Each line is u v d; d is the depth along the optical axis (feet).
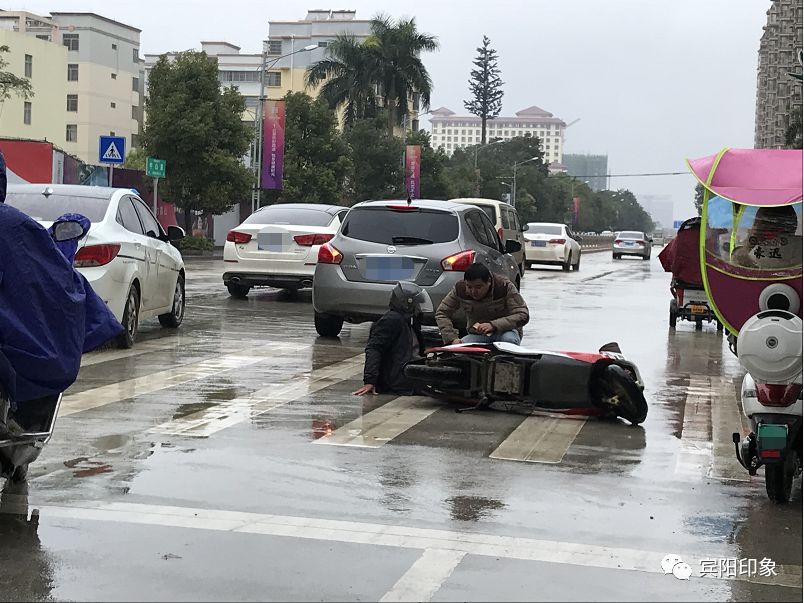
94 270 35.81
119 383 31.14
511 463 22.49
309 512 18.38
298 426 25.61
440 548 16.57
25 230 17.69
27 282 17.57
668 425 27.61
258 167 157.38
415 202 41.91
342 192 179.83
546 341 45.93
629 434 26.21
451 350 28.81
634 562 16.22
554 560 16.19
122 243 37.27
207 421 25.89
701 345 46.85
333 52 220.02
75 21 281.13
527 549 16.67
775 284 21.12
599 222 556.51
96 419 25.84
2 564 15.46
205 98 137.49
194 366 34.81
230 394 29.78
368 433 25.05
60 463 21.47
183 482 20.17
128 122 301.22
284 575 15.19
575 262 126.82
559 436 25.57
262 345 40.73
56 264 18.07
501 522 18.10
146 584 14.73
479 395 28.48
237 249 58.85
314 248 58.13
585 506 19.31
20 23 278.26
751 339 19.13
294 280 58.34
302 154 172.55
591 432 26.27
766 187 20.94
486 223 45.57
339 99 220.64
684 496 20.30
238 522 17.70
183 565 15.52
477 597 14.49
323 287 41.37
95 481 20.12
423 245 40.47
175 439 23.85
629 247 175.42
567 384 27.76
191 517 17.92
